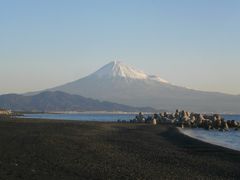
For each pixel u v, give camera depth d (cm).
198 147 4300
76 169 2531
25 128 6306
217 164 3056
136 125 9869
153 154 3534
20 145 3650
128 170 2581
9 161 2706
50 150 3397
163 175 2475
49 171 2422
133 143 4572
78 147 3753
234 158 3434
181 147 4284
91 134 5822
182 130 8856
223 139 6481
